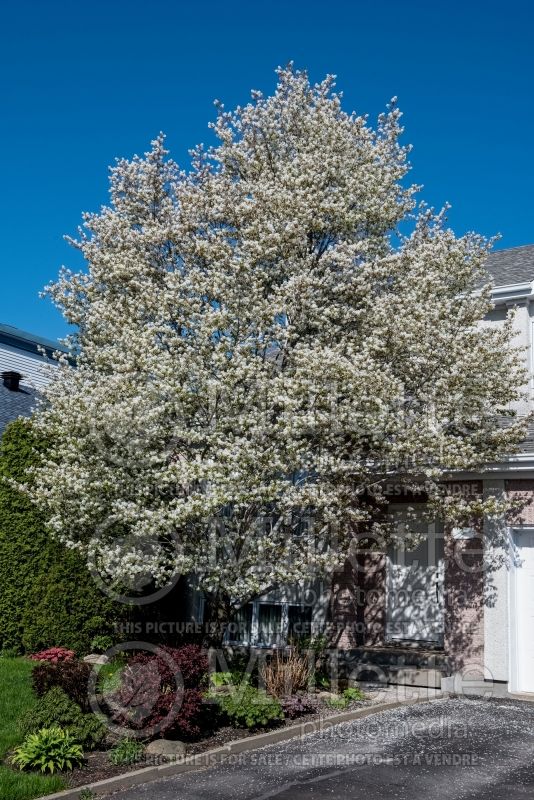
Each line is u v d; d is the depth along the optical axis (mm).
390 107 14016
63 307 13352
